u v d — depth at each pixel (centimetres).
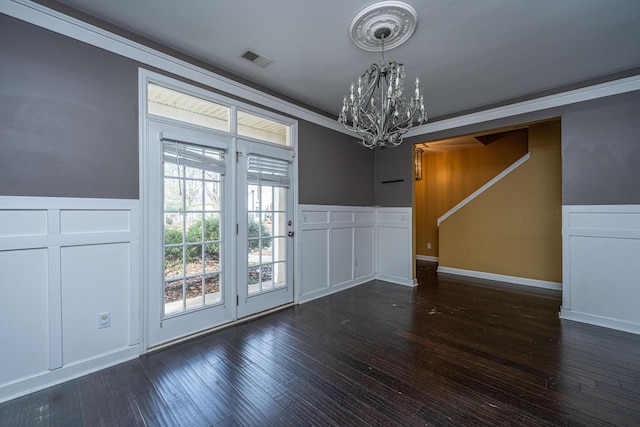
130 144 225
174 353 231
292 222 357
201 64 267
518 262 464
